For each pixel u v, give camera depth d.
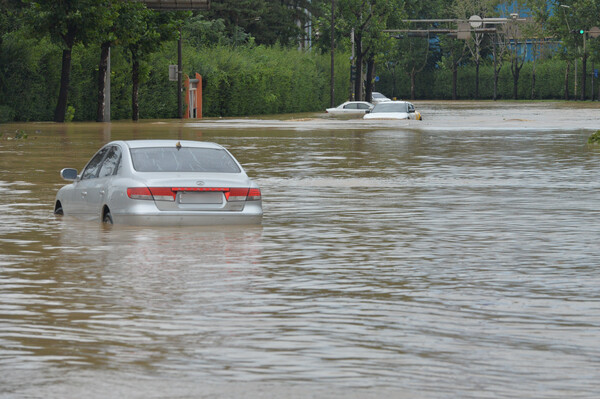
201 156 29.23
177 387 12.81
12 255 23.39
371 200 36.44
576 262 22.84
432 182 43.38
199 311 17.41
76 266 21.92
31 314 17.14
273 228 28.61
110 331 15.90
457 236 27.22
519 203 35.41
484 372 13.54
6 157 56.91
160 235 26.42
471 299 18.55
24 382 13.05
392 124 111.75
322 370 13.62
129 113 134.25
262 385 12.91
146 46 123.75
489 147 68.00
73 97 122.38
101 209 28.69
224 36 194.00
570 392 12.62
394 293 19.12
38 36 111.31
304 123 116.44
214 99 155.88
